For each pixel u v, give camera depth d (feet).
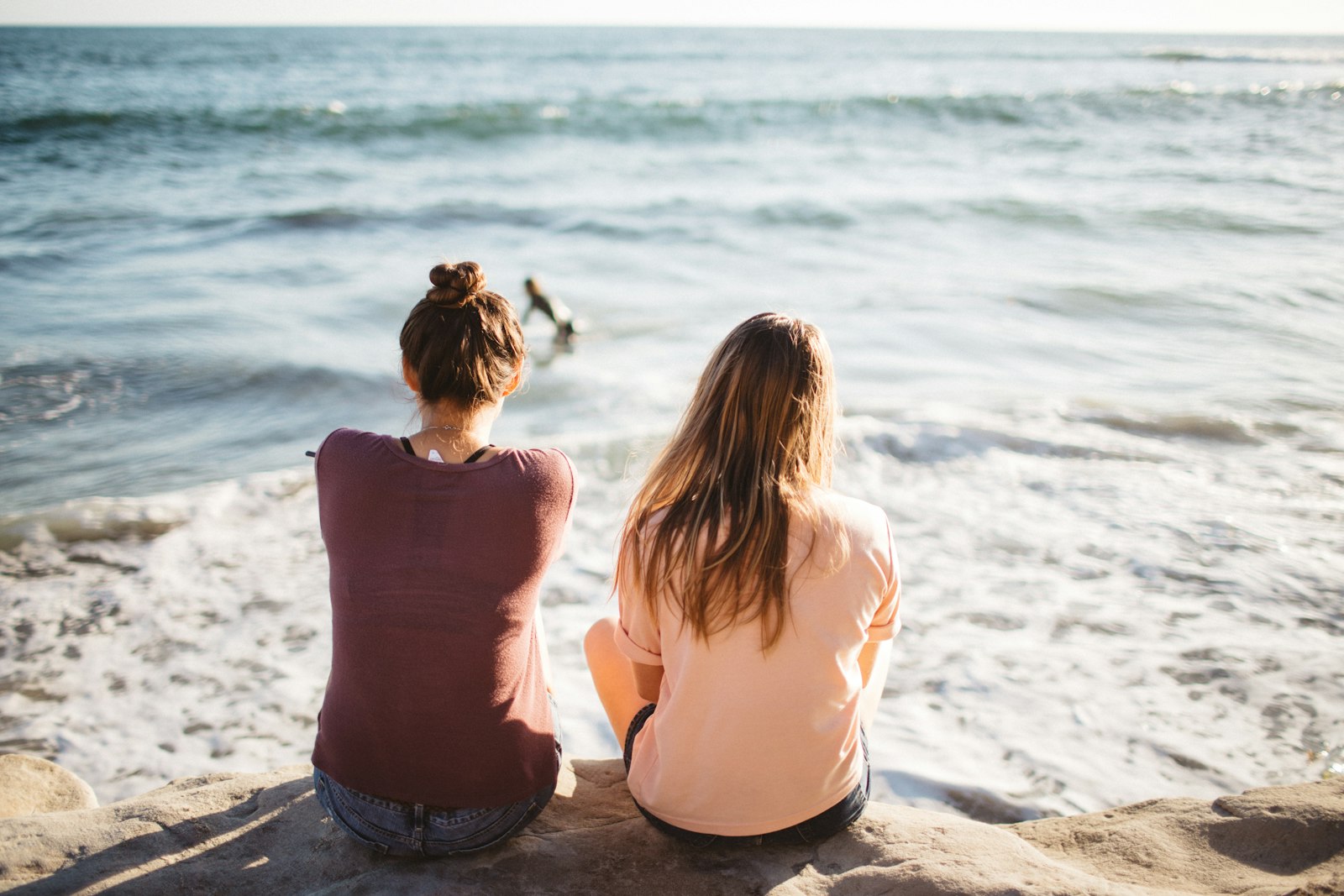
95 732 10.95
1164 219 49.67
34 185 57.21
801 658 5.31
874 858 5.91
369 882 5.76
